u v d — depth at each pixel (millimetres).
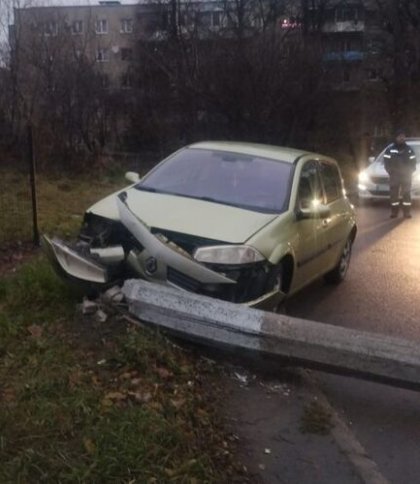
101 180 18812
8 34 22188
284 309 8219
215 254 6633
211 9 34500
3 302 6828
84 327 6289
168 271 6617
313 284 9930
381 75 39188
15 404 4801
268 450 4992
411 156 17062
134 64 26969
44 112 20391
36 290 6992
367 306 8930
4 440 4328
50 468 4121
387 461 5070
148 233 6707
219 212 7266
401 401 6035
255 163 8281
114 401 5051
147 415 4773
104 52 34219
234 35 25641
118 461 4211
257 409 5598
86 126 21672
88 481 4047
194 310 6137
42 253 8938
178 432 4656
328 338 5879
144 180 8273
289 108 25375
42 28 23297
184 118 24688
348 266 10344
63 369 5410
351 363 5801
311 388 6094
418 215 17844
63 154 19359
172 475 4238
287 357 5934
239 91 24078
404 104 36594
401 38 40438
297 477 4691
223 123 24734
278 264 7070
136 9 38031
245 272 6660
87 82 22219
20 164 18391
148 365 5648
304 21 37469
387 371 5750
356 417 5711
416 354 5777
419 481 4832
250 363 6344
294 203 7770
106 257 6828
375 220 16766
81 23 30547
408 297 9453
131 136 24281
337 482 4684
